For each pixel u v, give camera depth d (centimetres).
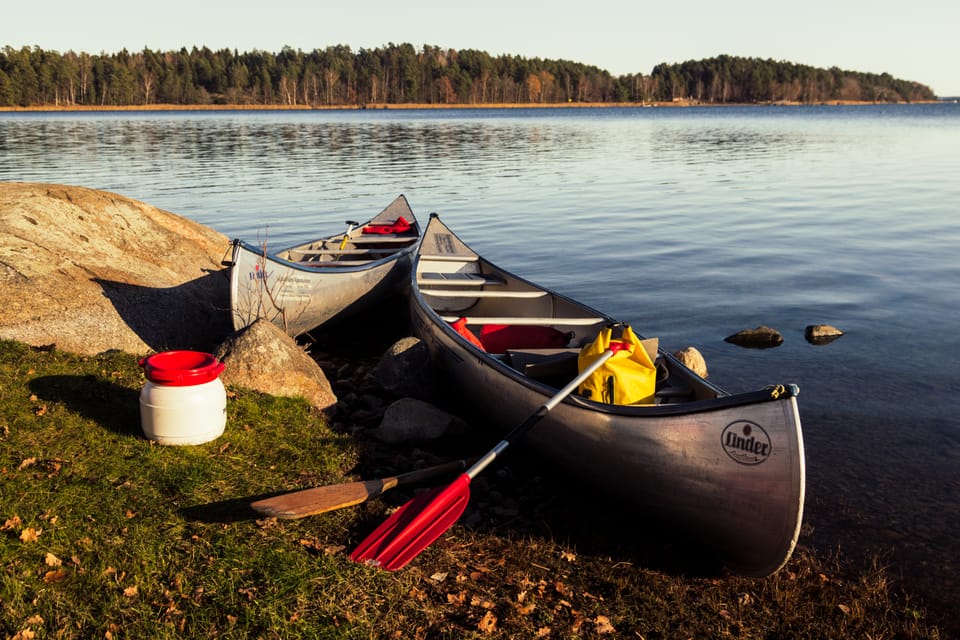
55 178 2702
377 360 887
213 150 4194
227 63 14825
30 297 710
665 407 452
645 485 471
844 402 764
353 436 602
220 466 482
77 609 345
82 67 12594
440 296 899
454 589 407
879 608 436
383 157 3828
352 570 401
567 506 533
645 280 1292
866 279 1276
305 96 14475
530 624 385
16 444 464
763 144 4797
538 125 7750
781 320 1056
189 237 1110
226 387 604
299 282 846
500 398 604
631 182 2762
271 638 344
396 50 16000
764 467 411
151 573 375
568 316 802
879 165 3375
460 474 505
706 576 460
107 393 552
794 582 458
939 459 634
